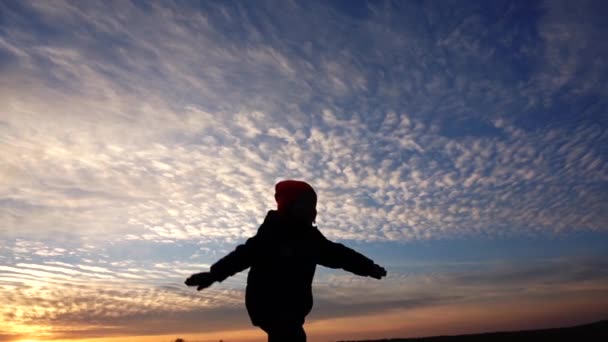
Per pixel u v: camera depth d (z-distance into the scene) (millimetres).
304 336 4242
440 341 11359
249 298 4336
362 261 4668
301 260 4391
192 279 4266
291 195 4566
